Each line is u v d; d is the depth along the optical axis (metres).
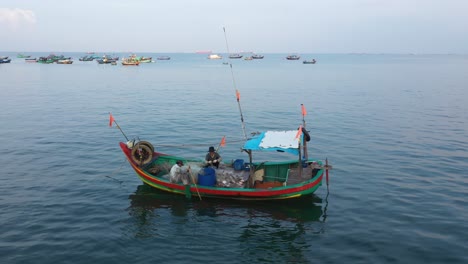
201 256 12.34
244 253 12.52
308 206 16.11
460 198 16.72
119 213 15.35
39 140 26.61
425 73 105.25
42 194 17.05
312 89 62.50
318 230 14.05
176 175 17.00
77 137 27.69
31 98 48.59
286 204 16.33
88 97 50.44
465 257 12.11
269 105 44.28
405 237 13.41
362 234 13.67
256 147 16.33
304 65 168.50
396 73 105.62
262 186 17.20
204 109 41.12
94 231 13.78
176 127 31.84
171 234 13.73
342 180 19.06
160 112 39.00
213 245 13.02
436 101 47.00
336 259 12.11
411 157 22.92
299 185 15.91
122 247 12.76
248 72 112.31
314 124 33.12
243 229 14.18
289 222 14.73
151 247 12.80
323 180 19.08
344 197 17.00
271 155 24.09
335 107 42.56
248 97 51.78
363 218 14.96
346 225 14.41
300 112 39.38
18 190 17.41
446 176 19.53
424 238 13.32
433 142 26.53
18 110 39.09
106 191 17.61
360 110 40.38
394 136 28.38
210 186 16.67
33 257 11.98
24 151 23.78
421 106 42.94
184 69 129.12
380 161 22.16
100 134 28.75
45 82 71.25
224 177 17.38
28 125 31.62
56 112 38.22
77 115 36.66
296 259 12.15
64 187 17.94
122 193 17.44
